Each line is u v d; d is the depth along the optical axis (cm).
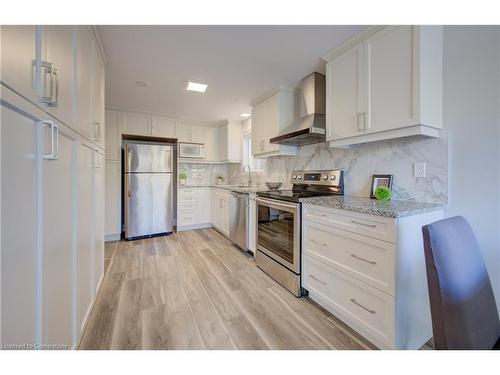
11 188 69
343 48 185
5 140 65
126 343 141
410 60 139
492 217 132
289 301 192
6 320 68
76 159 125
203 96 311
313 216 184
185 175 462
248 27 165
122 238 386
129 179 370
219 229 420
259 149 324
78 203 130
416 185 165
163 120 414
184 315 171
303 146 287
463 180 142
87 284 155
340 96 187
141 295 200
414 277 135
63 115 105
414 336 135
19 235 73
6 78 64
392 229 126
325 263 172
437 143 153
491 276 132
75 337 127
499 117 128
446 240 74
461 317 69
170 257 296
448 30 146
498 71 127
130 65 224
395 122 147
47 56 88
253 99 321
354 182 216
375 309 136
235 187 392
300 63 220
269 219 243
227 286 218
